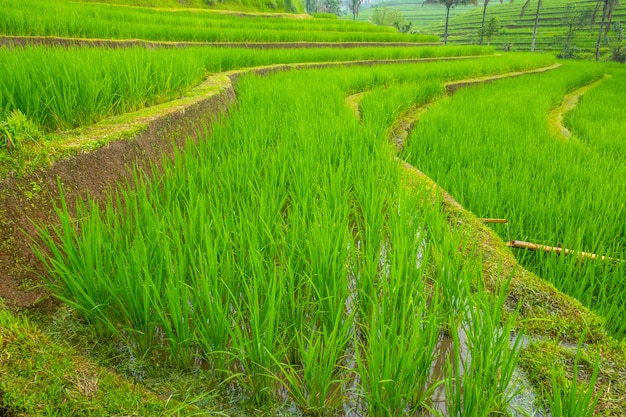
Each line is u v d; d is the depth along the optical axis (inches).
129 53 225.1
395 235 107.6
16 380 62.9
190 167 144.5
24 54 169.9
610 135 293.6
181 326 81.0
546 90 493.4
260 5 1242.0
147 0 916.6
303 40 791.1
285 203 143.0
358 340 92.1
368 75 433.7
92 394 65.6
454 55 921.5
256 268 90.9
